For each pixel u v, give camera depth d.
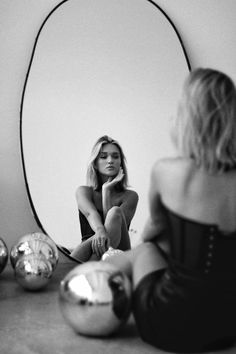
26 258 2.92
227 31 3.73
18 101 3.46
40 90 3.45
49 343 2.13
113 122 3.58
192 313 1.88
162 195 1.93
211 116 1.85
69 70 3.51
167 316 1.91
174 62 3.65
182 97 1.92
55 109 3.48
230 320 1.91
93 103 3.55
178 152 1.94
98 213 3.53
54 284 3.04
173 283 1.90
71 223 3.47
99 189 3.54
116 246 3.54
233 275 1.89
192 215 1.86
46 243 3.11
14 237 3.51
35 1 3.48
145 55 3.63
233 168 1.88
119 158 3.58
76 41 3.52
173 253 1.92
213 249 1.86
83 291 2.10
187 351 1.96
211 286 1.86
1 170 3.46
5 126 3.46
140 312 2.00
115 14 3.59
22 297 2.79
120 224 3.56
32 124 3.43
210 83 1.87
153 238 2.19
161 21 3.64
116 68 3.59
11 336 2.21
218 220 1.86
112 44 3.59
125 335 2.21
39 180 3.44
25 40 3.47
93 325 2.12
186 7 3.68
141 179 3.62
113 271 2.14
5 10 3.45
